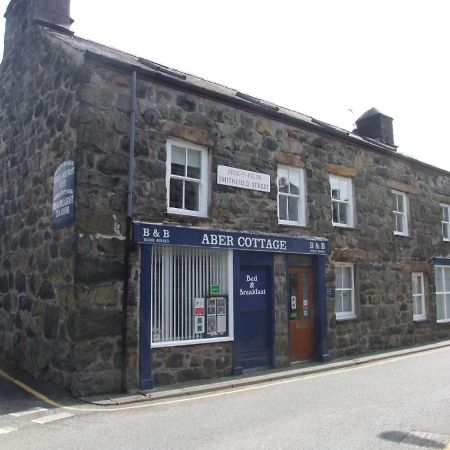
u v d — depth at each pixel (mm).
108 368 7879
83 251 7812
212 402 7492
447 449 5152
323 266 11711
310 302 11555
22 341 9414
